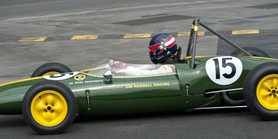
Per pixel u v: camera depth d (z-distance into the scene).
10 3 27.47
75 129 6.83
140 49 13.14
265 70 6.48
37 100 6.49
